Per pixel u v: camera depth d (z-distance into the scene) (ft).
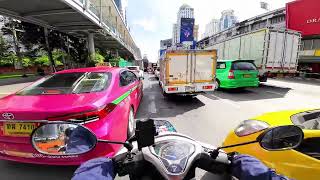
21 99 9.69
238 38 51.57
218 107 24.80
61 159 8.67
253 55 45.37
